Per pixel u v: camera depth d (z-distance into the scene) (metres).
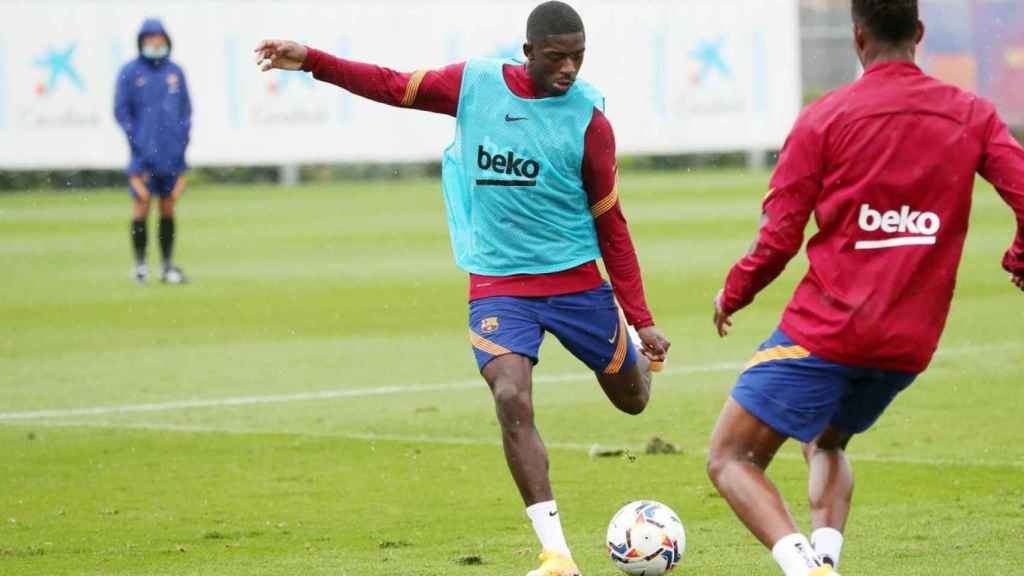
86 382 41.97
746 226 82.25
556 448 32.44
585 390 39.91
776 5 106.12
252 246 78.31
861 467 29.77
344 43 103.50
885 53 18.62
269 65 23.12
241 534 25.11
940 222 18.34
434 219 90.50
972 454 30.81
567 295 23.25
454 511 26.73
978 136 18.45
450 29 104.81
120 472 30.55
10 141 98.44
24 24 98.06
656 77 106.06
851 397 19.72
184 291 61.72
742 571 22.06
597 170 22.86
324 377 42.31
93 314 55.34
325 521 26.03
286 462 31.41
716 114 106.62
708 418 35.53
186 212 98.25
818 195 18.53
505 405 22.27
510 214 23.05
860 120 18.23
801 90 119.38
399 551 23.75
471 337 23.27
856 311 18.33
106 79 99.31
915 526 24.72
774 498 18.66
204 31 101.00
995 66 111.00
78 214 98.62
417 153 104.88
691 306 54.78
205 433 34.72
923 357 18.66
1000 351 44.06
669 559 21.45
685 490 28.08
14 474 30.47
